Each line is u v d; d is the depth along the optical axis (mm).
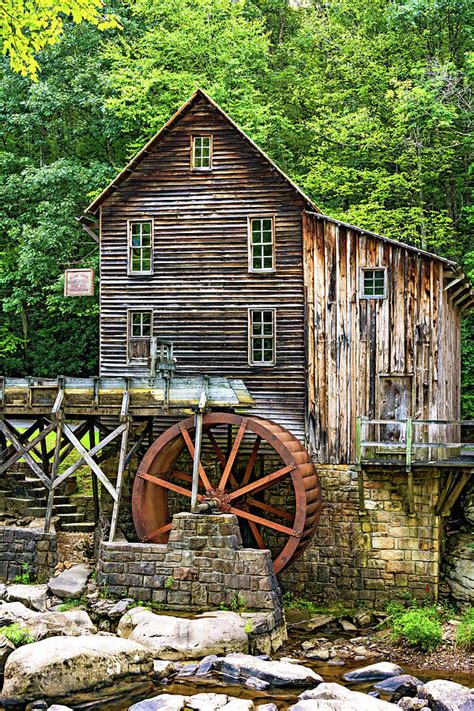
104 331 22375
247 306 21453
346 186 28766
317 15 35625
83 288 22594
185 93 28750
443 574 19875
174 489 18734
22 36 13203
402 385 20234
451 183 31594
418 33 31000
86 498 22391
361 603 19703
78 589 17438
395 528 19578
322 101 31750
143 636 15250
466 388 29281
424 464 18703
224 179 21766
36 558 18766
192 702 12516
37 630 14672
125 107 28594
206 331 21688
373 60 31719
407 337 20125
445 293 20562
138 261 22344
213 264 21750
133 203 22344
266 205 21438
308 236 21031
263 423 18969
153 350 19828
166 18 31094
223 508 18938
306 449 20562
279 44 37562
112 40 31484
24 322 34344
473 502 21109
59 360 34750
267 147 32531
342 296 20641
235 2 35406
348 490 20125
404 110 27656
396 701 13547
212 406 19031
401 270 20234
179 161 22078
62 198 30141
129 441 21875
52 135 33062
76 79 29719
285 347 21109
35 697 12562
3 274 31609
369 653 16609
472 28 29172
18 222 30844
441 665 15945
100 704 12992
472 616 17688
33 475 22203
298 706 12320
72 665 12969
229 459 19047
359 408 20359
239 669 14281
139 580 17516
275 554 20828
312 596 20047
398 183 28062
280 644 16875
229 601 16953
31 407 19703
